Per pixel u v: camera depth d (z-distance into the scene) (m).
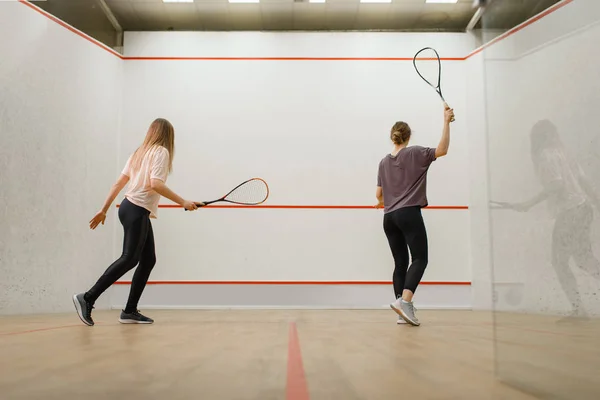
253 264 5.16
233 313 4.36
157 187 2.94
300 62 5.39
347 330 2.63
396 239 3.22
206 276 5.14
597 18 1.77
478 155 5.17
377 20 5.46
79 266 4.74
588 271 1.25
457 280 5.16
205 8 5.24
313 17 5.44
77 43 4.82
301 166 5.27
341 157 5.29
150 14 5.33
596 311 1.22
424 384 1.11
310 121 5.33
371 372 1.28
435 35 5.44
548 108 1.28
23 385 1.09
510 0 1.21
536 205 1.15
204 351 1.72
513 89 1.18
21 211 4.23
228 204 5.23
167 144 3.17
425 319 3.60
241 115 5.33
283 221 5.21
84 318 2.84
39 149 4.39
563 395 0.92
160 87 5.35
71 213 4.67
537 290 1.11
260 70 5.38
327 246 5.20
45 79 4.48
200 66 5.38
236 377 1.20
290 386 1.08
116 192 3.11
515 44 1.21
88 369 1.32
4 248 4.09
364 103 5.36
